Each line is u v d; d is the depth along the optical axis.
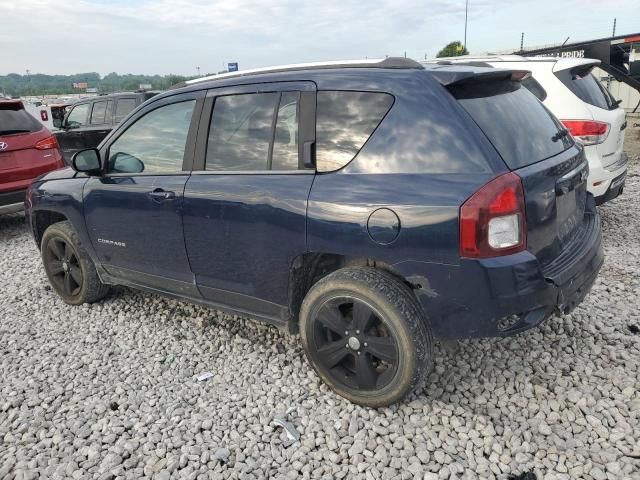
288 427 2.81
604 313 3.80
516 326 2.56
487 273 2.43
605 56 10.58
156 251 3.68
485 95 2.79
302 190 2.88
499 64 5.68
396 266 2.62
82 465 2.65
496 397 2.97
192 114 3.48
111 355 3.73
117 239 3.93
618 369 3.12
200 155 3.41
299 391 3.12
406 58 2.96
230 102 3.32
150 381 3.35
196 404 3.10
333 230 2.74
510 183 2.43
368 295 2.71
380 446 2.64
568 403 2.87
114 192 3.83
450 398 2.97
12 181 6.89
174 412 3.01
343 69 2.98
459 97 2.65
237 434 2.79
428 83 2.68
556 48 11.11
